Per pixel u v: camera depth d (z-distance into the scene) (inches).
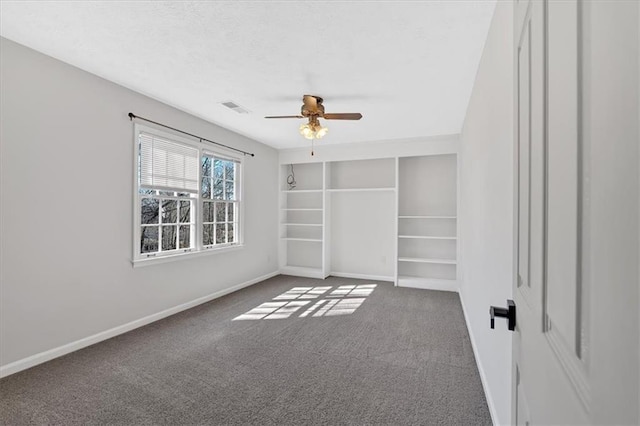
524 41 32.8
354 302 165.6
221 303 163.0
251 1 73.1
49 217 100.6
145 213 138.0
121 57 100.4
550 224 22.8
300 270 229.5
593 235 15.7
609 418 13.4
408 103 136.3
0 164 89.9
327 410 76.9
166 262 142.6
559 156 20.9
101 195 115.6
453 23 80.0
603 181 14.6
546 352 23.4
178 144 148.3
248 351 108.5
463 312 149.9
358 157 213.8
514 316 35.5
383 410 76.9
